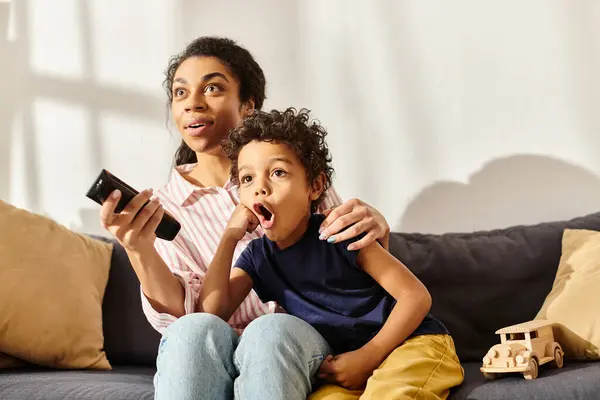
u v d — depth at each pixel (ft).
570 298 5.16
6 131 7.02
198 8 7.02
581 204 6.63
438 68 6.83
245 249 4.73
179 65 5.58
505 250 5.87
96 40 7.02
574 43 6.72
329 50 6.94
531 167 6.70
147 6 7.03
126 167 6.95
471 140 6.77
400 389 3.81
